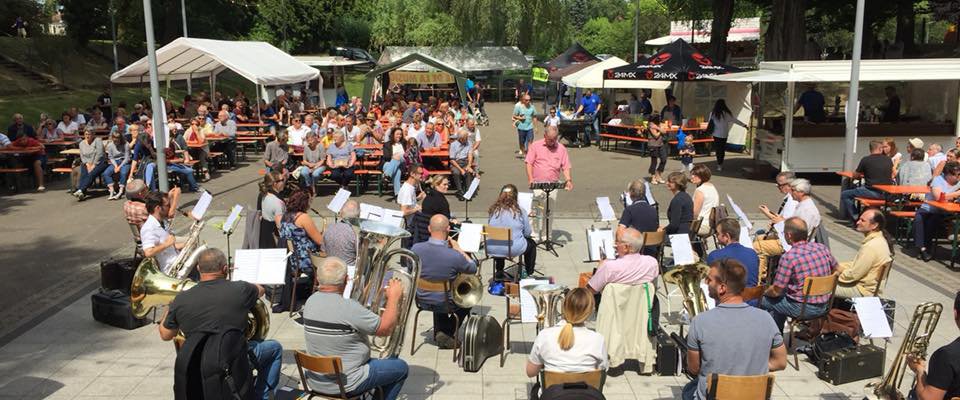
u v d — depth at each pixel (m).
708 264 6.65
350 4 65.56
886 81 16.94
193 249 8.09
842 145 16.98
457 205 14.94
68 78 38.31
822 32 41.78
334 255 8.02
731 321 4.75
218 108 25.59
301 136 18.48
